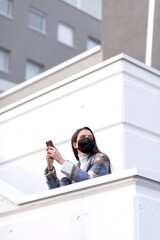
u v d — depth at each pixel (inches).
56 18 1434.5
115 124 310.0
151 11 462.0
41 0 1407.5
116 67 318.3
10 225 227.0
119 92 312.2
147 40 458.0
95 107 327.3
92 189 195.0
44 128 363.3
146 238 177.2
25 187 365.4
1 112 401.7
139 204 179.3
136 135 310.5
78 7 1509.6
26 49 1337.4
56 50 1408.7
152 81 333.4
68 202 204.2
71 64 494.3
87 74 337.7
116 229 182.2
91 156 225.3
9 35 1312.7
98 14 1562.5
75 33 1473.9
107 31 494.3
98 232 188.1
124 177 182.5
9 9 1338.6
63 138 346.3
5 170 386.3
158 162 319.9
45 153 357.4
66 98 351.6
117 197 185.8
